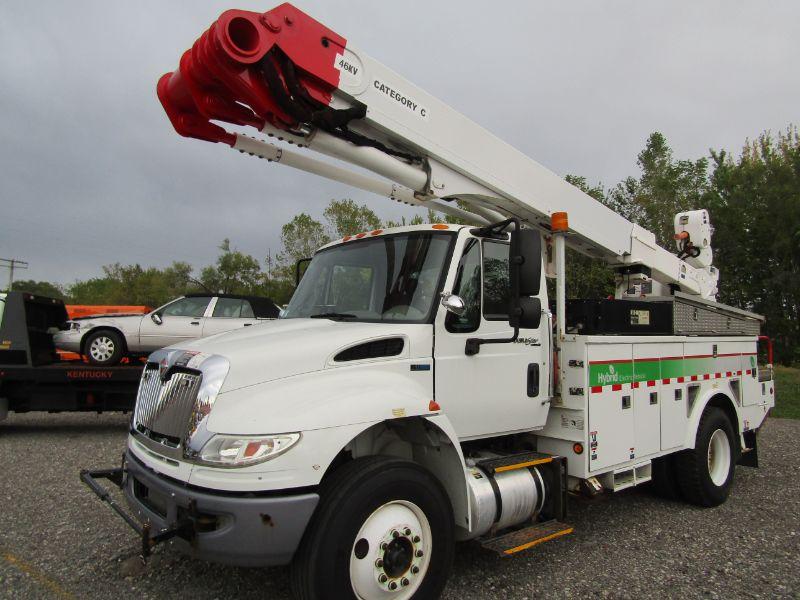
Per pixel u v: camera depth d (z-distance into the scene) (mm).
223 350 3316
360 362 3498
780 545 4773
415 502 3287
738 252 28641
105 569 4047
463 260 4004
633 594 3820
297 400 3107
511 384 4254
